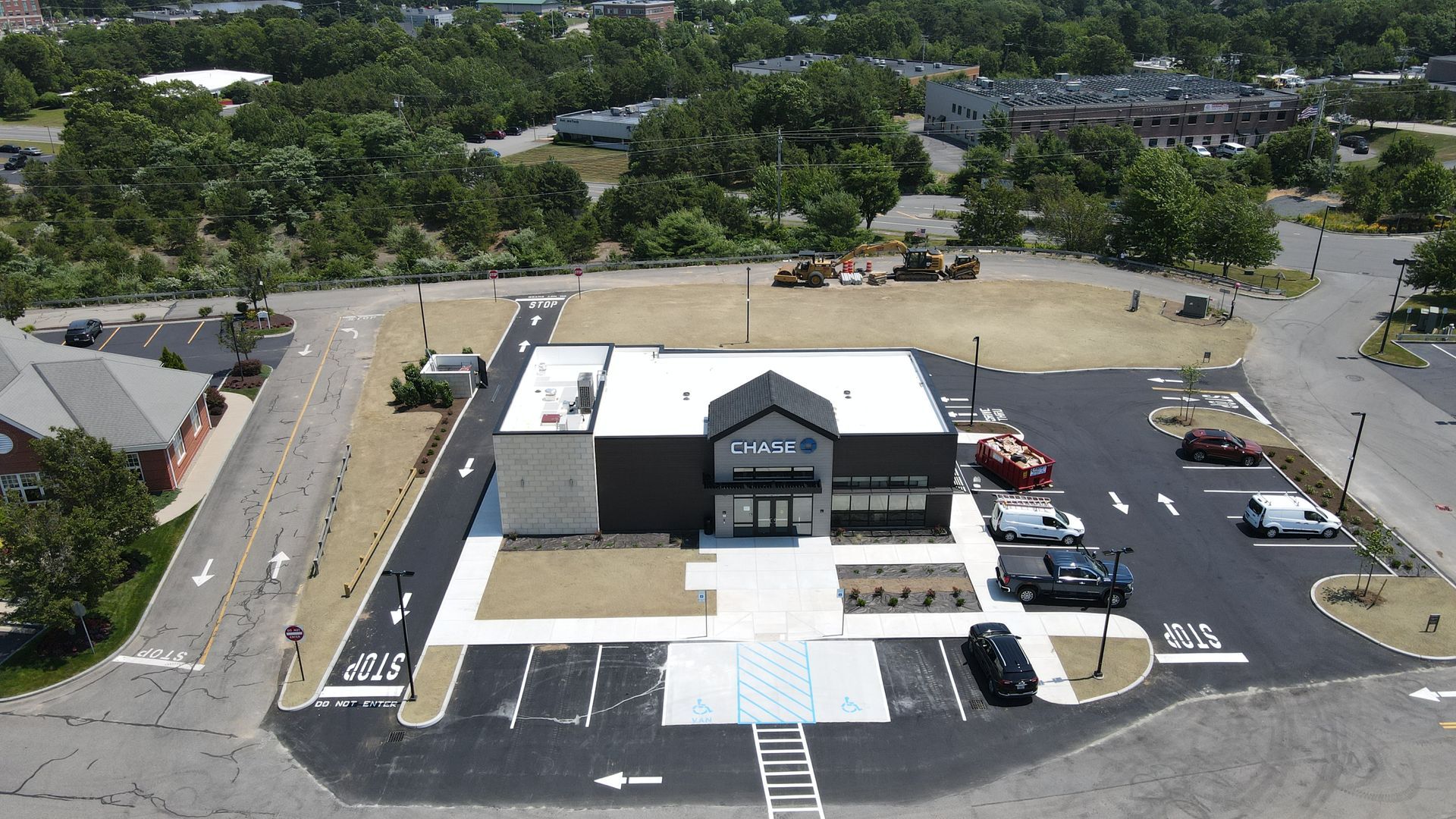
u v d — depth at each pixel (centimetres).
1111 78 19538
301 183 13725
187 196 13575
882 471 5422
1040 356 7981
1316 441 6588
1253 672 4459
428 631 4775
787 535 5491
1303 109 17588
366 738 4156
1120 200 11912
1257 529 5481
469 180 14338
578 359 6500
